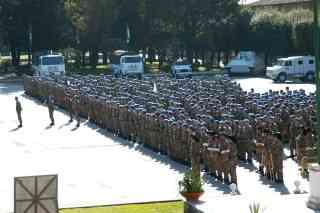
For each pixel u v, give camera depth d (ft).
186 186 75.15
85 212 78.02
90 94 162.50
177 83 183.32
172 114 120.88
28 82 215.92
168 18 292.20
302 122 111.55
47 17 292.81
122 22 302.66
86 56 346.13
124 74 254.68
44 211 64.49
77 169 106.83
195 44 294.25
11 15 291.58
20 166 110.32
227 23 290.97
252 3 348.38
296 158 106.22
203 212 70.54
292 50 283.18
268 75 249.34
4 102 199.62
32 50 299.79
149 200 84.74
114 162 112.06
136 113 129.70
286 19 285.84
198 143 100.48
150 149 123.24
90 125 154.20
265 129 100.22
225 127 106.11
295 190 84.69
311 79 245.86
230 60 290.56
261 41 287.28
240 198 76.43
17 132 146.20
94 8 295.48
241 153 108.06
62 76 219.20
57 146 128.47
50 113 156.35
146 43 300.61
